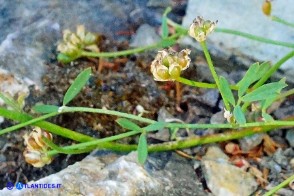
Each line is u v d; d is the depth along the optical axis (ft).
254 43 0.71
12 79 0.70
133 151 0.63
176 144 0.65
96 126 0.69
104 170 0.61
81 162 0.62
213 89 0.71
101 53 0.72
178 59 0.53
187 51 0.53
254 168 0.65
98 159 0.63
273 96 0.55
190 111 0.71
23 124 0.60
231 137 0.65
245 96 0.56
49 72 0.72
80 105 0.70
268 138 0.68
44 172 0.66
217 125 0.57
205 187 0.63
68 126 0.69
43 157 0.59
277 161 0.66
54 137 0.67
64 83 0.72
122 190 0.59
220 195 0.62
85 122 0.69
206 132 0.68
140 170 0.61
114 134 0.69
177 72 0.53
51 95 0.70
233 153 0.67
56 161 0.66
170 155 0.65
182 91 0.72
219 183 0.63
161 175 0.62
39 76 0.71
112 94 0.72
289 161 0.66
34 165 0.59
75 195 0.58
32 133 0.58
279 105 0.70
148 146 0.64
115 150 0.64
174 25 0.72
